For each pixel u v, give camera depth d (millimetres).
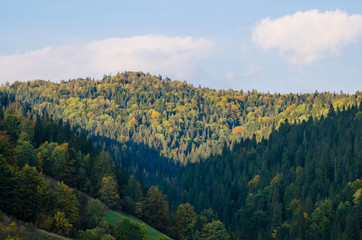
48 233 80500
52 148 133375
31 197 84812
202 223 134375
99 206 104062
